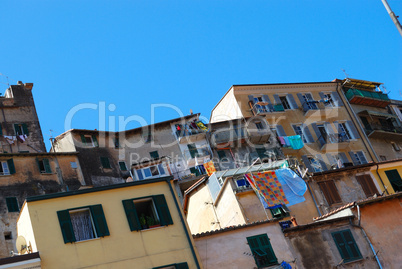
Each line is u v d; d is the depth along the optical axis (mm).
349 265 33719
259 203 42031
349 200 45469
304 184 43688
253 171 45938
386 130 66812
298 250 33219
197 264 30188
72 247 28609
